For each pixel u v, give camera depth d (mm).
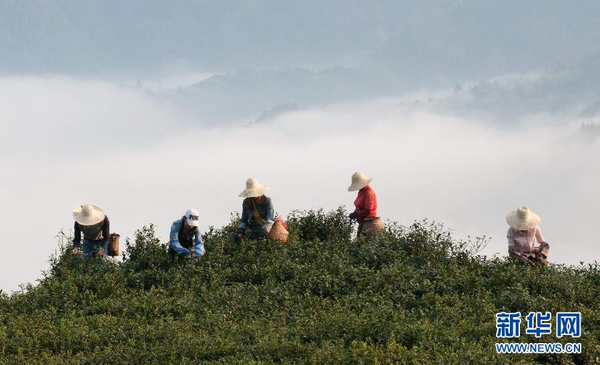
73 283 34438
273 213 39438
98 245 39406
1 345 27406
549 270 34000
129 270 36812
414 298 31438
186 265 36000
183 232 37219
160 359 25656
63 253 38594
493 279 32625
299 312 30078
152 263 36844
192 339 26750
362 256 36719
